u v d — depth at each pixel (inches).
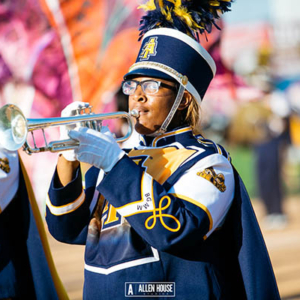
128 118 217.6
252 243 209.8
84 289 213.5
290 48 1152.8
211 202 200.2
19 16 542.0
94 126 214.2
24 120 200.5
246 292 208.5
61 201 217.5
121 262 200.7
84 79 547.8
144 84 211.0
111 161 200.2
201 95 225.5
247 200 213.8
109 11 543.2
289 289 451.8
